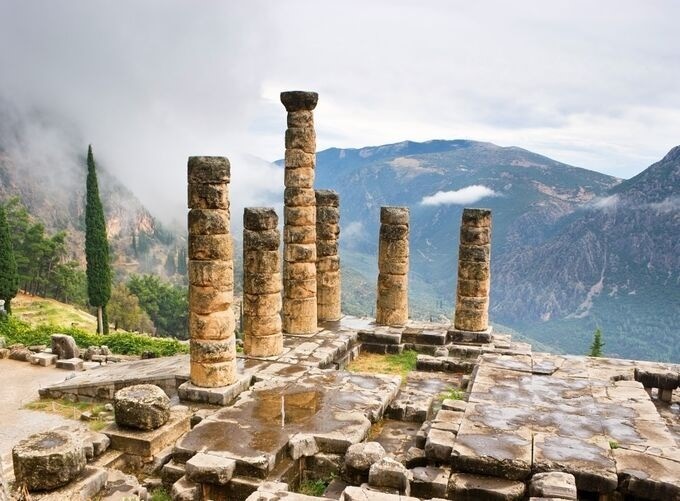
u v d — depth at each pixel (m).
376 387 15.43
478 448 10.30
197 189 15.86
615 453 10.17
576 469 9.57
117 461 12.38
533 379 14.64
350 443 11.70
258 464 10.69
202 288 16.02
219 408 15.44
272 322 19.48
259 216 19.11
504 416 11.88
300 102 21.62
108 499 10.43
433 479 9.84
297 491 11.08
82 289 81.62
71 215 157.50
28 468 10.08
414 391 16.22
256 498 8.80
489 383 14.26
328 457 11.59
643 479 9.29
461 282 22.50
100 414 17.33
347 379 16.12
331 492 10.68
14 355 25.34
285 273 22.48
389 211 23.62
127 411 12.82
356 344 22.45
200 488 10.63
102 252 51.78
